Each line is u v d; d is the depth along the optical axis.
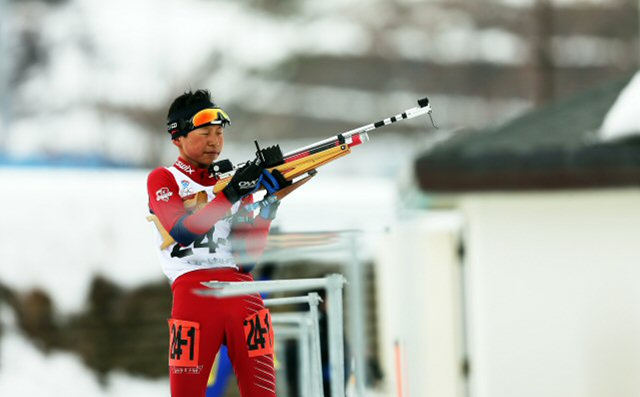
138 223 49.78
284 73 187.00
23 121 159.88
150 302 47.53
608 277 38.38
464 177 37.31
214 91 180.62
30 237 48.06
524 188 37.22
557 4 186.62
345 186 65.06
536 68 176.88
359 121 182.25
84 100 162.88
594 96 45.56
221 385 28.42
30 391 44.81
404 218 29.80
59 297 46.94
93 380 45.59
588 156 37.00
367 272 42.69
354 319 21.50
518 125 42.59
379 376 39.59
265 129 181.75
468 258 40.06
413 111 17.41
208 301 17.34
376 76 187.88
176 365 17.31
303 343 23.03
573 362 38.16
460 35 190.12
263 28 189.62
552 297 38.44
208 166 17.81
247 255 17.66
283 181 17.11
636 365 38.06
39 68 164.12
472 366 39.78
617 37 189.62
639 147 37.00
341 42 189.12
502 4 189.00
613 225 38.41
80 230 48.69
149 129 161.75
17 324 46.28
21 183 51.53
